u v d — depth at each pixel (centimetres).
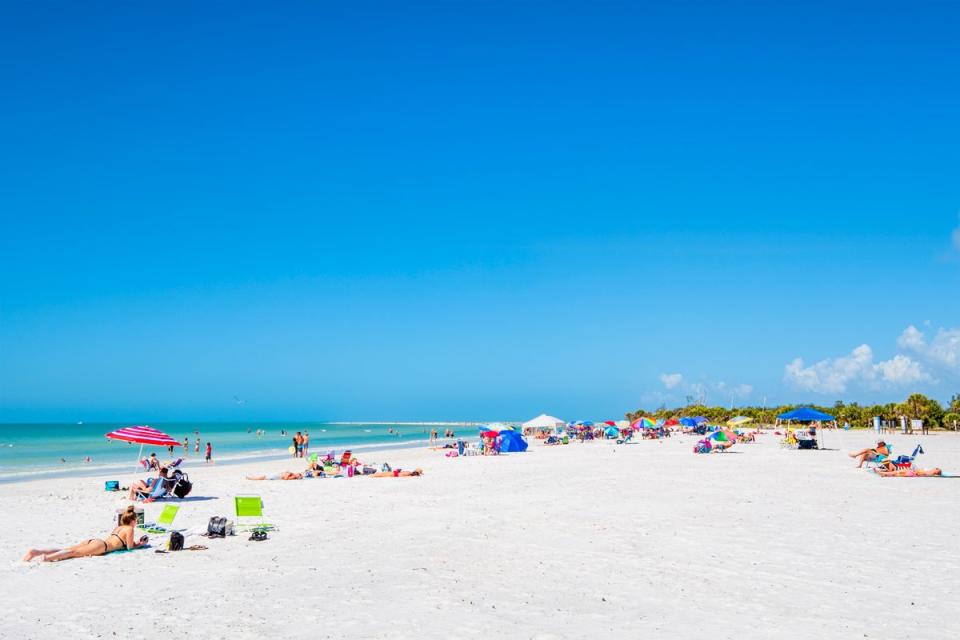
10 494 2130
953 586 866
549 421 5862
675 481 2223
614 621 733
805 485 2066
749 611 767
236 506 1277
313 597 839
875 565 985
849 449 4188
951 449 4175
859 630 695
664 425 6938
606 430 7000
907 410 7412
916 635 679
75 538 1309
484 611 773
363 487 2209
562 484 2177
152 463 3244
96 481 2691
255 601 823
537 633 694
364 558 1068
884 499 1717
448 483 2291
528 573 957
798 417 4281
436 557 1068
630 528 1314
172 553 1120
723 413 9944
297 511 1627
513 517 1473
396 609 784
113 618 759
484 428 4862
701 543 1160
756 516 1449
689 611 769
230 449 5962
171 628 721
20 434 11425
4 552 1162
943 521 1368
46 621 751
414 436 10150
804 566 984
